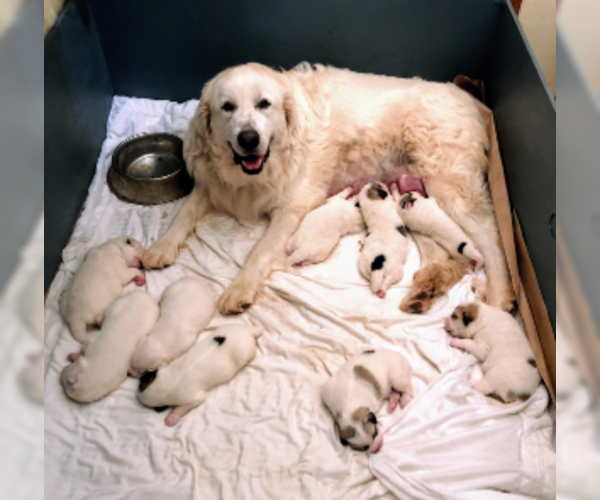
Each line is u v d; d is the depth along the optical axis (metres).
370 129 2.73
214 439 1.96
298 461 1.89
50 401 2.05
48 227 2.43
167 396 1.98
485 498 1.78
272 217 2.72
